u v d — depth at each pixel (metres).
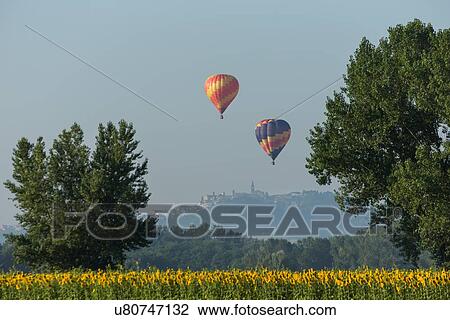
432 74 80.75
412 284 53.50
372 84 83.75
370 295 53.50
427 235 80.69
